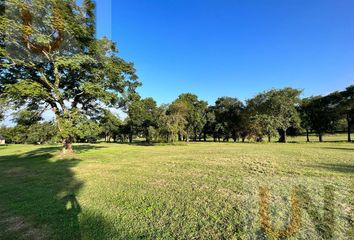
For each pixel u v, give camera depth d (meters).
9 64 12.58
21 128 15.58
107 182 7.67
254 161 11.83
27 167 12.06
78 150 22.81
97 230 3.96
